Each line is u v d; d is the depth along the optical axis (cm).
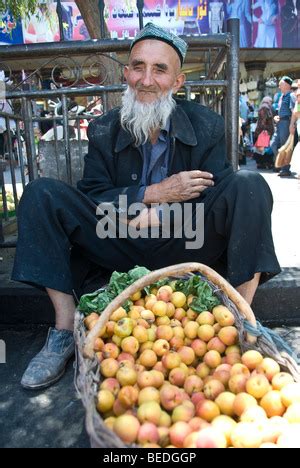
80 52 250
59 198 187
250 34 1050
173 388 136
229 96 258
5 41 943
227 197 183
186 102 221
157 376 142
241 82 1391
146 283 150
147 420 123
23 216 181
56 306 188
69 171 276
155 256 208
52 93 266
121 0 941
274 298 240
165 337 162
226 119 263
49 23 933
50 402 171
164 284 191
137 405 133
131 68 204
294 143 764
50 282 180
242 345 155
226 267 218
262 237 182
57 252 183
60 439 152
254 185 182
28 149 277
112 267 212
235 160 265
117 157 214
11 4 419
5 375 191
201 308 170
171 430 119
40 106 582
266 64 1344
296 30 1062
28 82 334
